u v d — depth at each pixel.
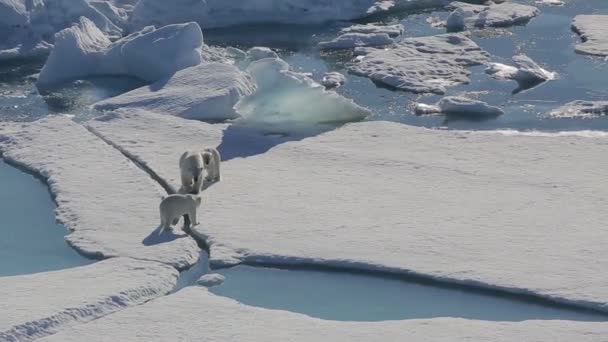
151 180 58.19
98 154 62.22
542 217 52.22
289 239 50.44
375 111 71.12
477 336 41.44
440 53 83.00
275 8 93.31
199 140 64.50
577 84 75.69
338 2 94.75
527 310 44.44
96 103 72.94
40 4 87.94
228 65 76.31
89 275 47.06
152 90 74.25
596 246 48.75
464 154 61.44
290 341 41.41
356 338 41.59
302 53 84.69
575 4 98.00
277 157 61.53
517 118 69.06
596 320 43.38
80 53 80.19
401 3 98.56
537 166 59.25
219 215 53.25
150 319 43.41
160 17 91.44
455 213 52.97
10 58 84.81
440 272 46.84
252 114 67.94
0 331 41.75
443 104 70.44
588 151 61.38
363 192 55.97
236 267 48.72
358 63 81.44
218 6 92.56
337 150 62.38
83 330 42.56
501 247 49.00
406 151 62.16
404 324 42.66
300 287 47.06
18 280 46.72
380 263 47.81
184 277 48.19
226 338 41.75
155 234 51.31
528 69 77.06
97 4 91.19
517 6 96.12
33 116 71.50
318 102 67.75
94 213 53.84
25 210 55.72
